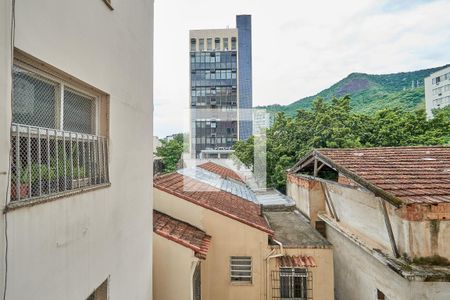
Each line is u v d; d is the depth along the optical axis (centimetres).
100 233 324
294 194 1473
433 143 2292
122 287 396
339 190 948
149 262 552
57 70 245
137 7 487
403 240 566
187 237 679
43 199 217
